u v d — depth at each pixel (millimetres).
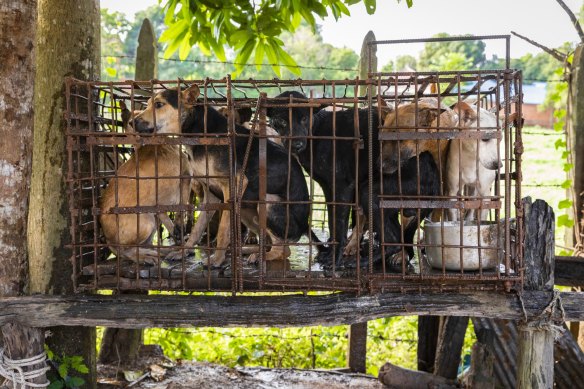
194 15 4781
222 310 3383
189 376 4805
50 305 3395
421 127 3100
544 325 3373
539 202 3395
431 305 3359
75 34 3881
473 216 4270
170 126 3650
